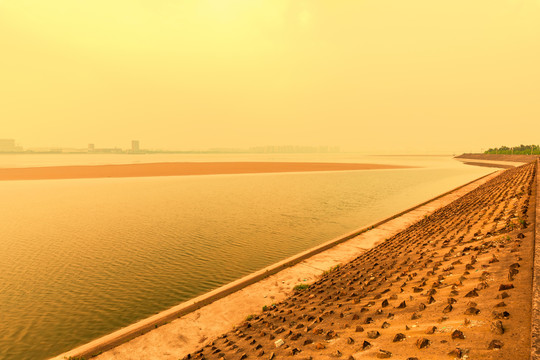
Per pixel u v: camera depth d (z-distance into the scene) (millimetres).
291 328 7770
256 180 67188
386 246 16844
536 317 4133
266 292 12203
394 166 124375
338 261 15531
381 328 6078
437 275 8430
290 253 18469
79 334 10328
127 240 21219
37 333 10430
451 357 4109
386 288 8883
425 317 5852
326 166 123312
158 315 10367
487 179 52375
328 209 32969
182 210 32125
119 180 65062
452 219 19031
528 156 112375
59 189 49688
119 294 13242
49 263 16906
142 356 8266
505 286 5629
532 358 3363
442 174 82312
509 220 11602
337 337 6340
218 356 7234
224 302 11422
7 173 79438
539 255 6457
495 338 4184
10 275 15289
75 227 24719
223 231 23672
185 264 16719
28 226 25125
